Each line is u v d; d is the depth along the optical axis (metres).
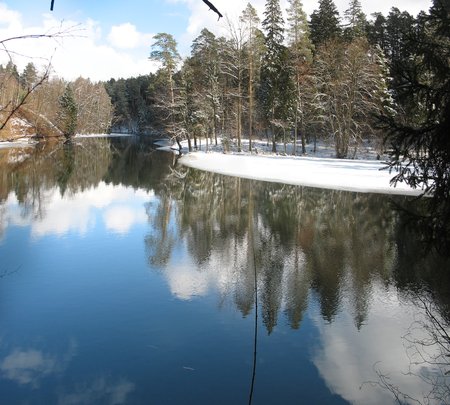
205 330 7.81
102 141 71.75
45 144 58.81
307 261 11.65
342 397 5.93
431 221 5.80
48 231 14.63
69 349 7.17
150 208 18.88
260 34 41.19
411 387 6.14
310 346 7.27
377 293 9.43
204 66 48.62
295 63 38.47
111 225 15.66
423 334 7.63
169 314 8.45
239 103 42.59
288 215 17.33
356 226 15.39
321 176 26.95
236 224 15.94
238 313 8.49
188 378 6.37
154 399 5.88
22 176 28.34
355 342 7.39
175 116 50.44
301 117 41.19
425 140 5.41
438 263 11.38
